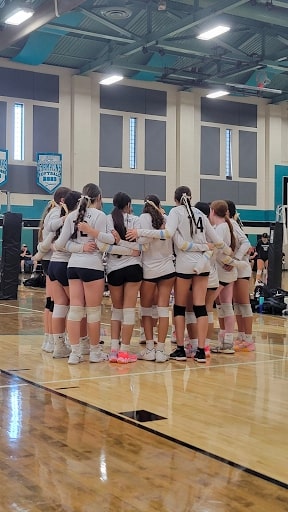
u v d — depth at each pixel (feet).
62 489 8.30
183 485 8.49
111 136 67.46
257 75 66.54
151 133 69.77
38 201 63.67
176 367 17.17
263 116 77.15
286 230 48.91
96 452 9.86
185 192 17.89
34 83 63.16
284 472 9.05
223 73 64.03
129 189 68.49
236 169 75.15
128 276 17.39
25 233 63.67
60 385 14.79
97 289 17.37
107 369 16.81
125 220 17.34
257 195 76.79
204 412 12.42
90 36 60.03
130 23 57.16
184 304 18.13
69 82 65.16
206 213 18.47
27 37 57.31
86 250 16.97
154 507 7.74
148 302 18.10
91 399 13.43
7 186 62.03
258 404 13.09
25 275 62.34
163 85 70.23
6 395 13.75
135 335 23.35
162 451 9.95
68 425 11.40
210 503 7.88
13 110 62.28
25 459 9.50
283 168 78.07
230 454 9.85
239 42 62.54
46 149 64.03
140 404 13.03
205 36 48.83
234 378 15.72
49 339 19.60
